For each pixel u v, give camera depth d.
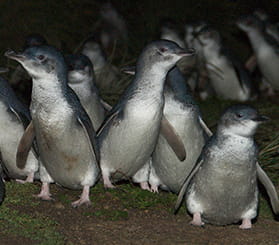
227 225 6.99
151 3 16.06
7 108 7.45
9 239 6.04
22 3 14.38
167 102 7.31
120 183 8.21
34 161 7.81
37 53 6.73
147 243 6.27
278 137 9.66
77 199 7.41
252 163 6.44
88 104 8.27
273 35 15.56
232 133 6.36
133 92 7.18
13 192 7.38
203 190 6.63
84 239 6.27
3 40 13.67
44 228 6.39
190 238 6.47
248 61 15.10
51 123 6.81
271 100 14.39
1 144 7.58
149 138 7.26
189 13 16.31
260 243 6.45
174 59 7.05
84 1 15.39
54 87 6.79
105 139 7.45
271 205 7.62
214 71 14.02
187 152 7.50
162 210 7.27
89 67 8.27
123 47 15.20
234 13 16.56
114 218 6.86
